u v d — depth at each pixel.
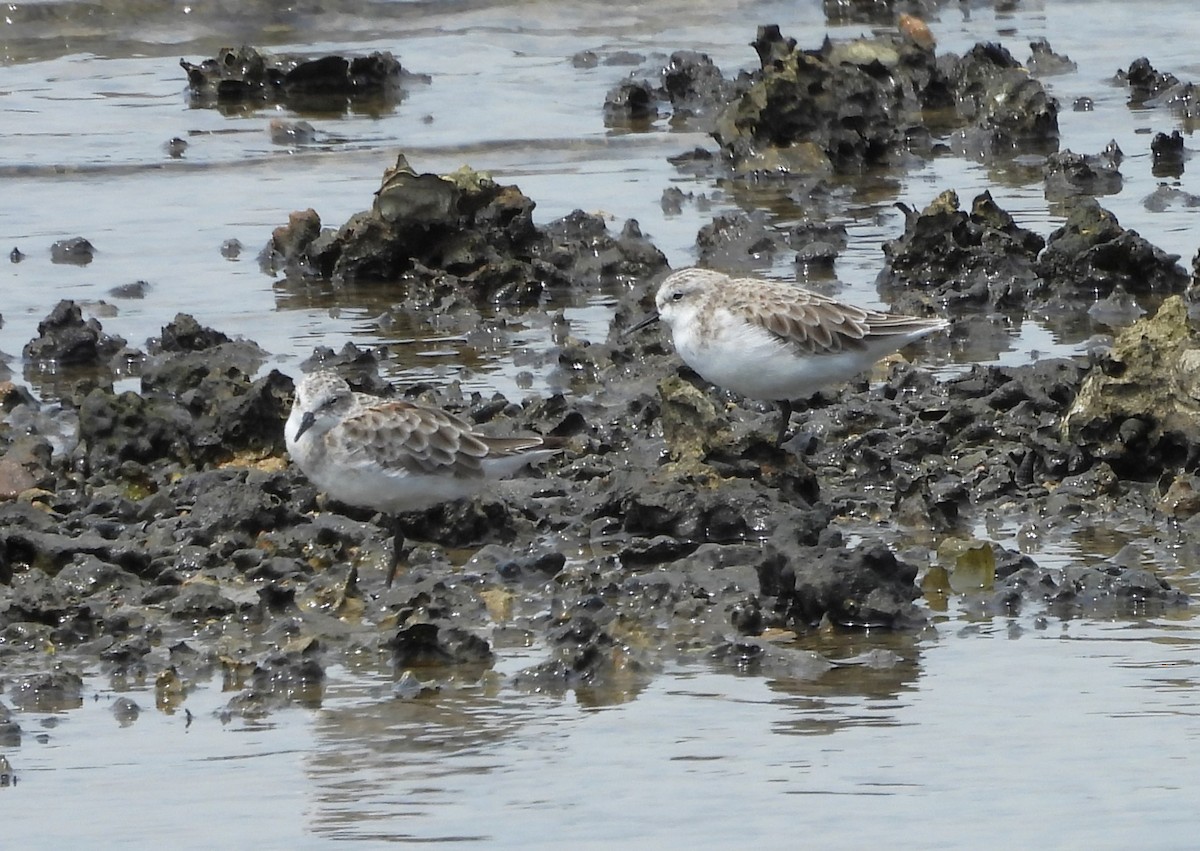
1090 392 16.53
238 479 16.11
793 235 24.08
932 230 22.45
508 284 22.81
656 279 22.23
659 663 12.98
